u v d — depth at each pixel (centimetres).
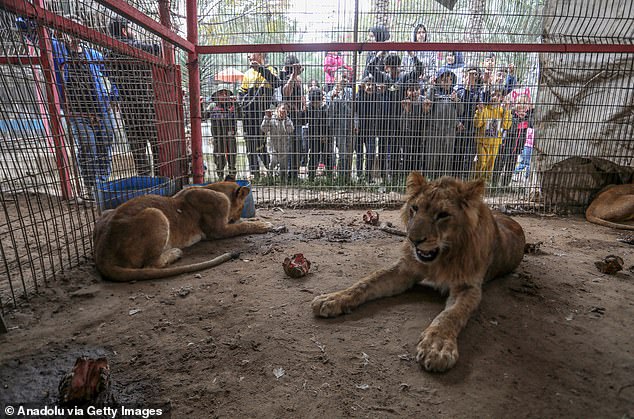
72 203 562
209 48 552
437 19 654
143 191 488
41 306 276
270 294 298
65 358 217
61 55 382
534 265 375
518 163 671
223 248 411
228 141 643
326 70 649
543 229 517
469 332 247
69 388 178
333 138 654
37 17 305
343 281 324
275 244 423
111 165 455
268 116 636
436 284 292
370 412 179
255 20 634
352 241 438
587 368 214
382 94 639
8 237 421
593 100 646
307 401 185
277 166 652
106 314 266
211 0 641
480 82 641
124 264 323
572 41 606
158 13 523
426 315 267
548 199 614
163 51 525
